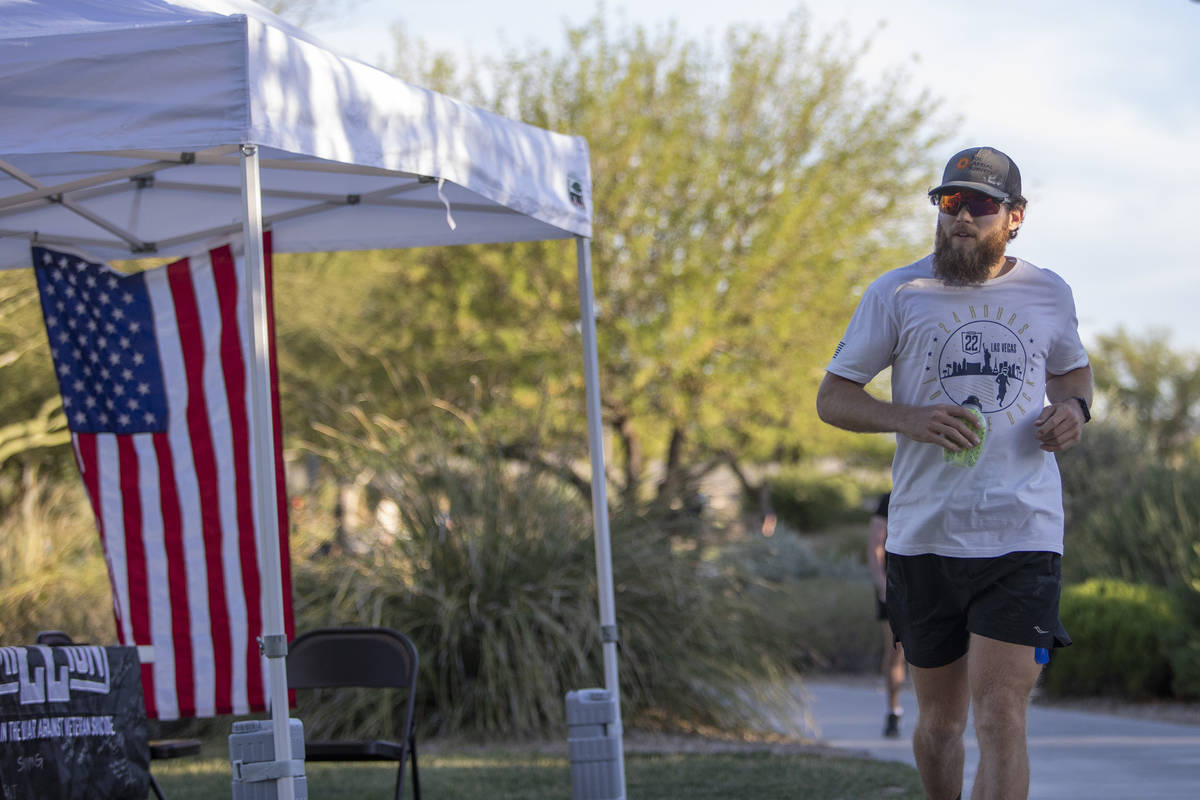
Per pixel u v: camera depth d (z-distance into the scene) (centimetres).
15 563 1503
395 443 1495
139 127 546
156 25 547
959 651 581
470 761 1152
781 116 2934
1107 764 1091
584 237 830
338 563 1416
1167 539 1845
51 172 798
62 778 591
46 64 545
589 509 1471
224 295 875
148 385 879
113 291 880
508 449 1531
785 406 2898
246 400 867
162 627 876
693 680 1349
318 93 585
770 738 1326
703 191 2827
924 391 568
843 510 5306
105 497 883
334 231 913
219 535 873
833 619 2155
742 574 1484
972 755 1112
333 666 796
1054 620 550
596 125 2856
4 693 570
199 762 1195
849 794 927
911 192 2900
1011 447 556
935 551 562
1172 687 1595
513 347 2670
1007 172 562
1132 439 2683
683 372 2752
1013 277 569
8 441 2184
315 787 1037
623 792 791
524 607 1352
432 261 2852
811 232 2764
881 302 577
